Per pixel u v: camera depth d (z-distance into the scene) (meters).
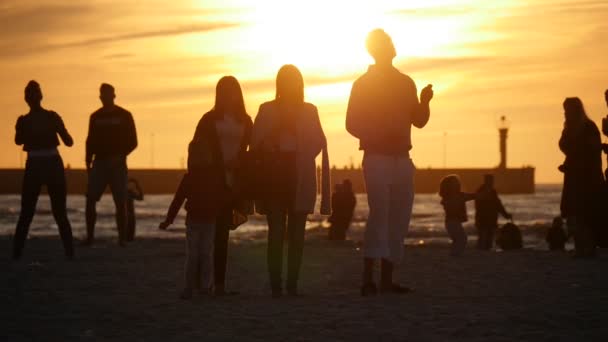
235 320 11.70
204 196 14.16
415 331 10.76
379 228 14.09
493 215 30.52
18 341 10.47
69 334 10.88
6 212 113.44
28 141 20.77
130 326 11.38
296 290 14.43
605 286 14.92
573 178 20.47
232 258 21.41
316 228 50.12
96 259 20.83
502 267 18.33
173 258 20.95
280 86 14.34
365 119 14.05
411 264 19.16
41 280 16.53
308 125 14.36
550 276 16.48
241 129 14.44
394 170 14.10
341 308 12.67
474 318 11.60
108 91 24.23
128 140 24.56
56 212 21.02
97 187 24.75
